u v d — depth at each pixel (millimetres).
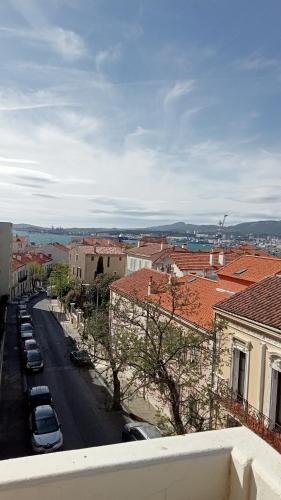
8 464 2025
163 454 2180
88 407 24594
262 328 13898
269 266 22922
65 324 47625
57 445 19234
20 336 39375
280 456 2238
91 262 62344
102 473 2037
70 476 1982
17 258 78188
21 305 59031
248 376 14781
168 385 14656
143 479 2117
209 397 15430
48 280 76188
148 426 17969
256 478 2137
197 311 20266
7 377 30109
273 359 13672
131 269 59031
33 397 23531
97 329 23391
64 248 100812
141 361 15914
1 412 23984
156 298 23766
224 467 2270
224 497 2273
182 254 45875
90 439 20703
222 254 39469
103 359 22625
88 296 49875
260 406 14078
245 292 16969
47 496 1947
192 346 15570
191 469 2207
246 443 2350
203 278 26781
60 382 28984
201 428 14320
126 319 18234
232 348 15711
